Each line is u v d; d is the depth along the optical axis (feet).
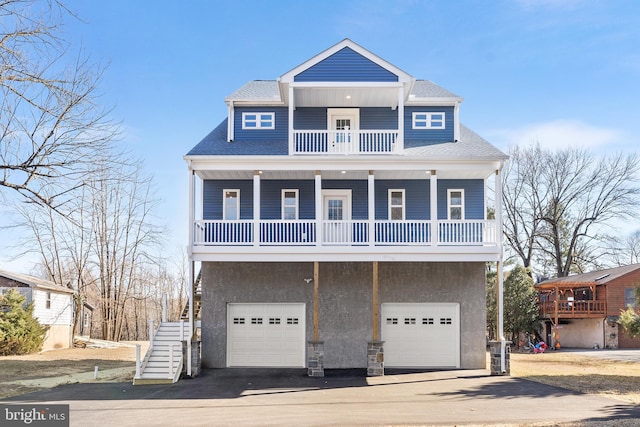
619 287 132.46
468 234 72.64
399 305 77.41
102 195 151.43
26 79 45.21
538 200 162.09
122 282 167.94
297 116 82.99
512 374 71.77
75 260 157.79
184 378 68.28
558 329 144.15
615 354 110.42
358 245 71.97
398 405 49.78
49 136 48.88
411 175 78.28
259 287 77.25
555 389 58.39
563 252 164.04
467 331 76.79
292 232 76.43
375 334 70.13
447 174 77.77
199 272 82.89
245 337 77.05
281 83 75.72
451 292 77.05
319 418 44.14
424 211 80.94
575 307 133.49
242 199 81.30
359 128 82.84
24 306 114.42
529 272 149.18
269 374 71.15
